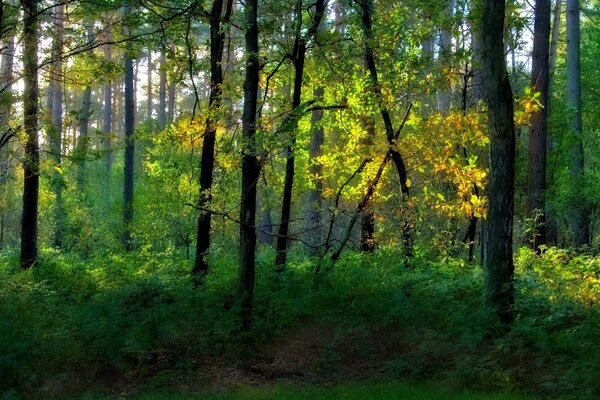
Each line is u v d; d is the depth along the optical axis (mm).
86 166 34781
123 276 14266
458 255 16969
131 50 14312
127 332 9195
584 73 23031
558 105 19484
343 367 8570
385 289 10273
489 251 8844
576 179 17172
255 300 10680
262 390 7738
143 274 14344
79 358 8539
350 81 12734
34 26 13656
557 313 8375
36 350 8414
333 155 14008
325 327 9789
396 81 12406
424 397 6832
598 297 9156
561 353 7504
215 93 12695
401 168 13047
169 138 14250
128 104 24406
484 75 8750
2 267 15977
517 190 18562
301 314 10031
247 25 10062
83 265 16953
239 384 8188
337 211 13344
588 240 17500
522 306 8828
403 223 13188
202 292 11086
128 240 23859
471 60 12406
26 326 9359
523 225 15781
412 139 12914
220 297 10961
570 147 18250
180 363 8766
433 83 12555
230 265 14039
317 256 14102
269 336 9711
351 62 12758
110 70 14727
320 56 12836
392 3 12609
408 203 12805
